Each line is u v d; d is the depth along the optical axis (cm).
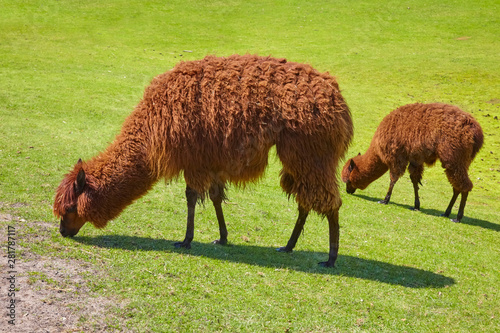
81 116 1389
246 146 597
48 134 1157
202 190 621
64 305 441
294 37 3102
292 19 3488
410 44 3038
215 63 617
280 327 468
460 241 925
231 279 552
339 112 606
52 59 2131
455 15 3538
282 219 867
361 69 2623
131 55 2456
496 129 1952
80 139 1166
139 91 1803
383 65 2689
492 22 3369
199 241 675
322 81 610
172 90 601
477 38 3111
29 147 1019
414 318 539
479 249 885
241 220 814
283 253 680
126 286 494
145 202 815
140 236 657
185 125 590
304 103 591
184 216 778
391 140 1134
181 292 500
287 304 515
